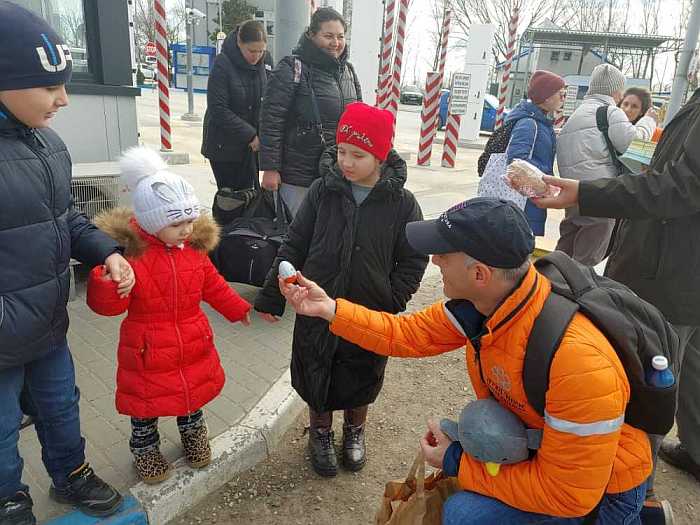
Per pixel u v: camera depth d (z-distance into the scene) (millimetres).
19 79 1605
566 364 1448
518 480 1603
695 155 2059
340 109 3973
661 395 1540
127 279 1944
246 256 4055
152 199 2039
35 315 1776
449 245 1550
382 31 10648
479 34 16266
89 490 2146
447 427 1845
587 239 4523
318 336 2436
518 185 2361
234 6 38344
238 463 2613
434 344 2012
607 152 4273
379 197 2375
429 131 11727
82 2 4668
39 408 2021
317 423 2715
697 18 5160
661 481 2811
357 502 2549
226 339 3742
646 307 1654
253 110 4883
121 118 5043
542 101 4516
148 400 2172
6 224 1668
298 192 4145
